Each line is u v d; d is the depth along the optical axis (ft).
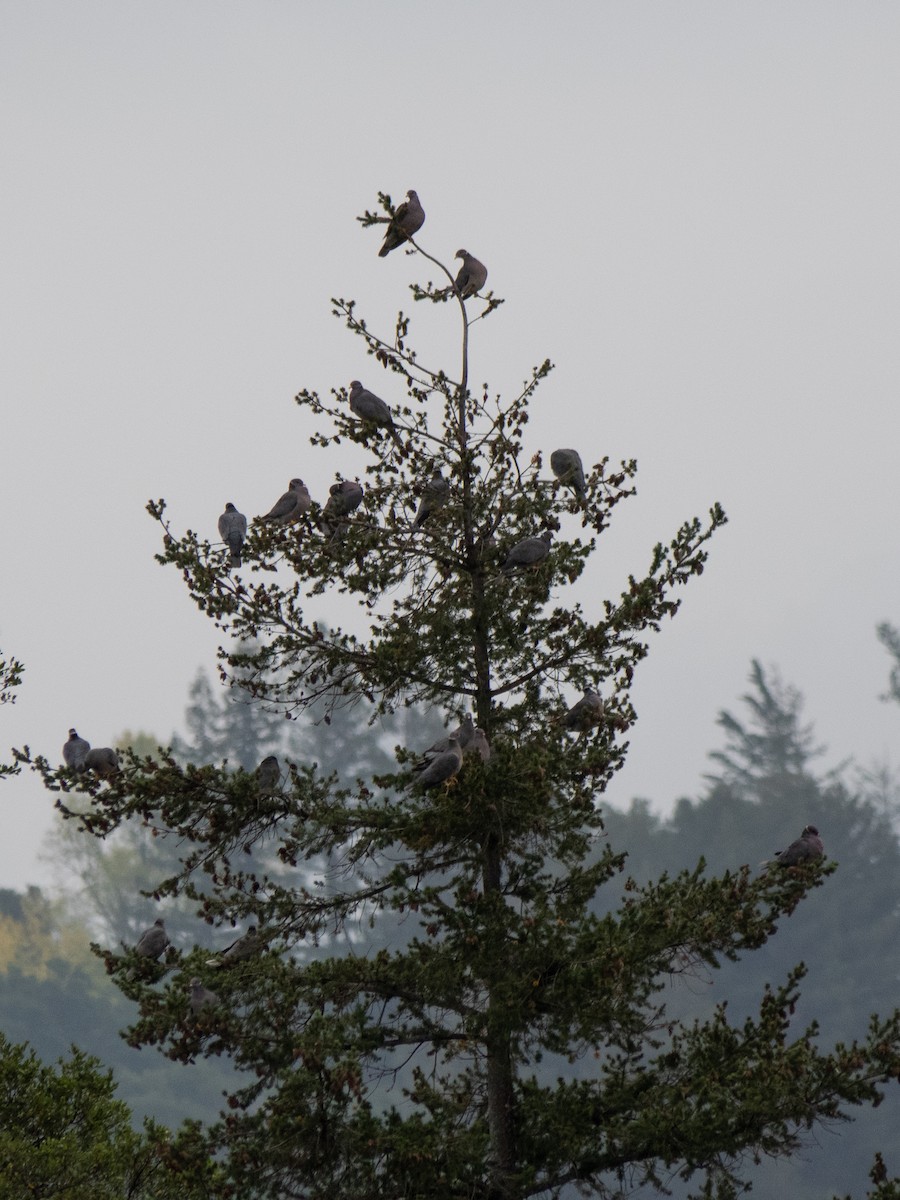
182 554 184.85
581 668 186.80
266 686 188.44
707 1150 156.87
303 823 178.91
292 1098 155.53
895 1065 158.40
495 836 178.60
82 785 175.73
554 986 163.84
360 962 172.76
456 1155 158.51
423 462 191.52
